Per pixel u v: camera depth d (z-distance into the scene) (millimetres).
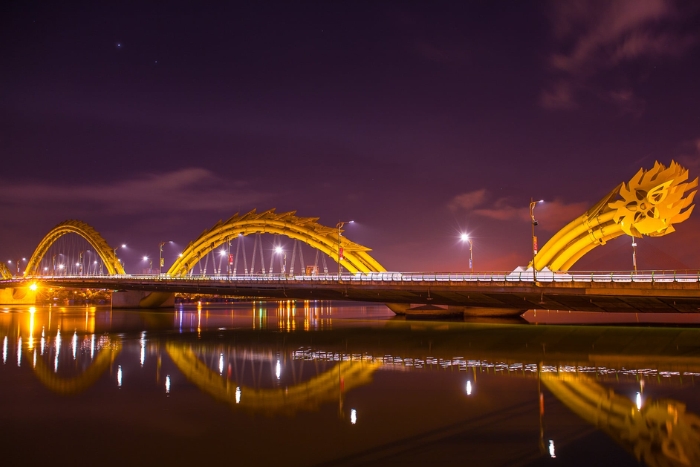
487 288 57844
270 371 36438
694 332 50250
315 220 100812
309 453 19797
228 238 113750
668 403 26406
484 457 19219
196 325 78625
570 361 39594
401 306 92000
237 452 20031
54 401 28109
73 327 75562
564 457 19172
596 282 51531
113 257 145750
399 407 26000
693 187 54844
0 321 88875
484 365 38188
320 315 105125
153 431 22703
